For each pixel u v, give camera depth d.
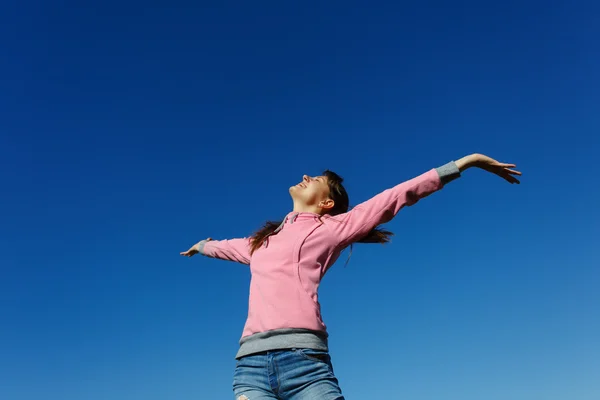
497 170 3.65
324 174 4.48
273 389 3.21
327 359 3.32
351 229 3.64
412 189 3.62
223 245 4.28
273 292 3.43
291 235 3.70
